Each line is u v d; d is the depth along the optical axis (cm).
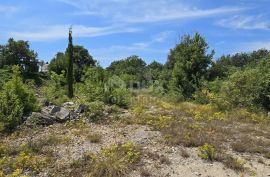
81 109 1573
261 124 1605
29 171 849
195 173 883
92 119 1480
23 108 1405
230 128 1438
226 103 2030
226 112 1869
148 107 2005
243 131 1396
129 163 907
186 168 911
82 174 831
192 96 2680
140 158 953
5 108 1320
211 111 1923
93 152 995
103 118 1502
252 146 1131
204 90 2495
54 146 1060
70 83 2827
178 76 2866
